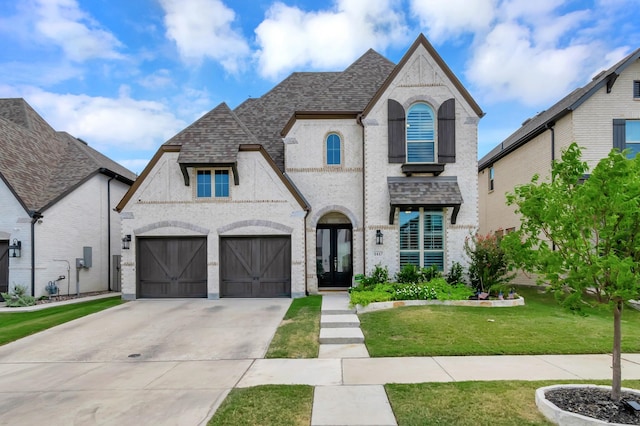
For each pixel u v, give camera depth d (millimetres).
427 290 12109
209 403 5477
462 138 14680
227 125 15227
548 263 4973
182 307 12922
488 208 23922
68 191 16516
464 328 9180
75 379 6605
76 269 17000
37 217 15023
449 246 14430
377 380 6211
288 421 4754
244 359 7578
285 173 15609
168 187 14828
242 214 14758
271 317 11188
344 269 16109
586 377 6262
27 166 16609
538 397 4992
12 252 14742
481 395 5434
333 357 7574
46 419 5066
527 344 8055
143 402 5551
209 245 14719
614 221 4469
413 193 14227
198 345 8578
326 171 15594
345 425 4637
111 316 11609
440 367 6844
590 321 9969
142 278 14867
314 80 19547
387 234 14547
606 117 14930
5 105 19750
